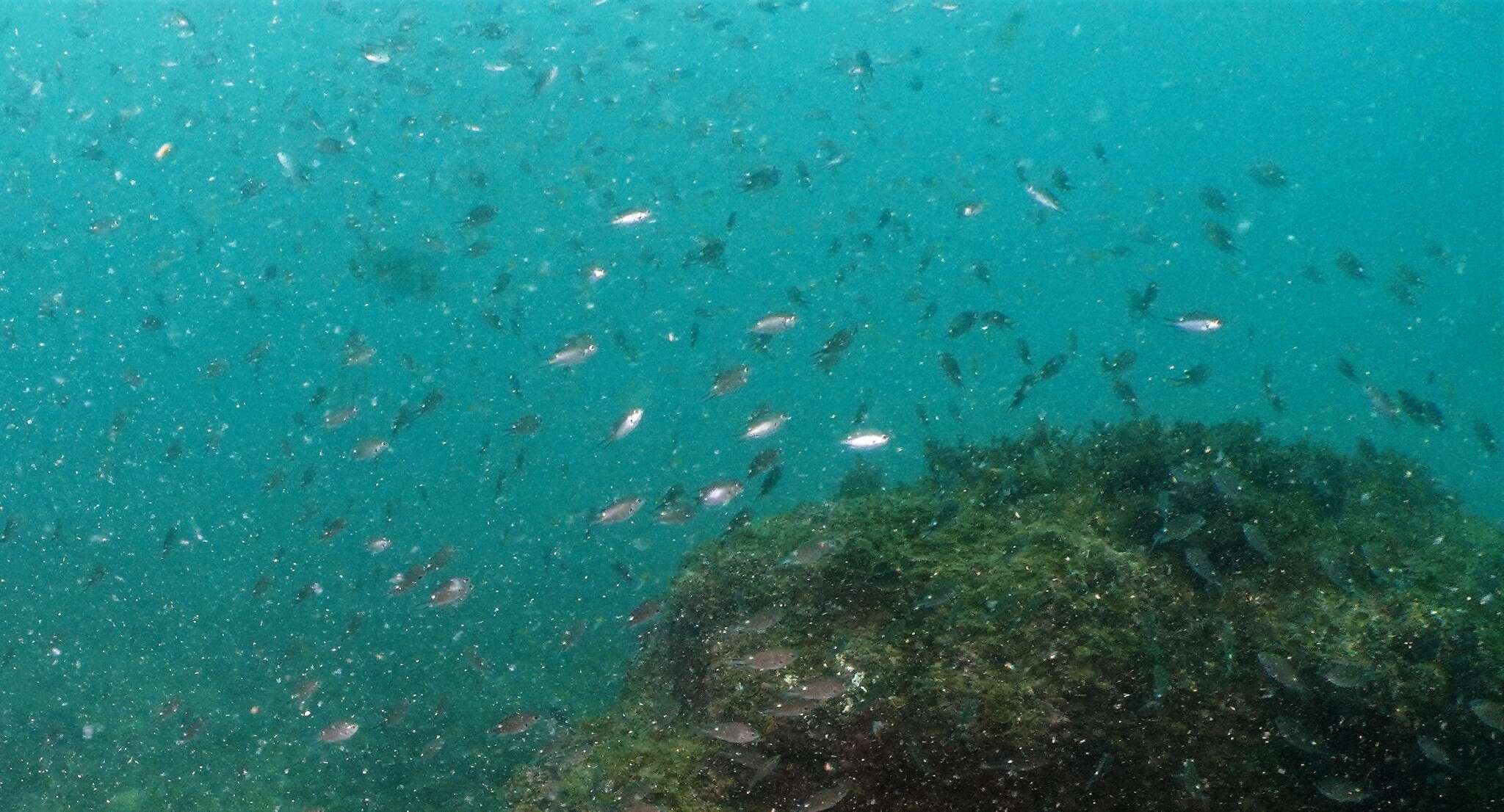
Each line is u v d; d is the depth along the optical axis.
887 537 1.75
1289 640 1.53
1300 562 1.65
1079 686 1.51
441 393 2.59
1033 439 1.98
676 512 1.96
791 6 3.78
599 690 2.79
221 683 2.74
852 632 1.65
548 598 3.58
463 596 1.97
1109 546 1.65
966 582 1.63
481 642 3.11
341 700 2.68
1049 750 1.48
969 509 1.81
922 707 1.52
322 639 3.07
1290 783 1.47
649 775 1.58
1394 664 1.49
